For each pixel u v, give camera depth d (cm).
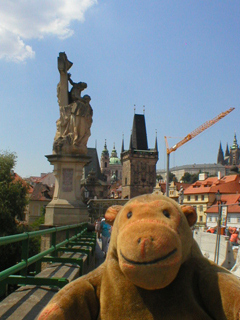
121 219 194
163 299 182
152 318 179
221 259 1051
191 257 197
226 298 175
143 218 184
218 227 1004
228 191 5906
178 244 176
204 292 184
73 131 1193
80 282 196
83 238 991
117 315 184
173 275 172
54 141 1208
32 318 298
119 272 191
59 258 554
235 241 1165
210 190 5981
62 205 1146
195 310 180
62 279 391
